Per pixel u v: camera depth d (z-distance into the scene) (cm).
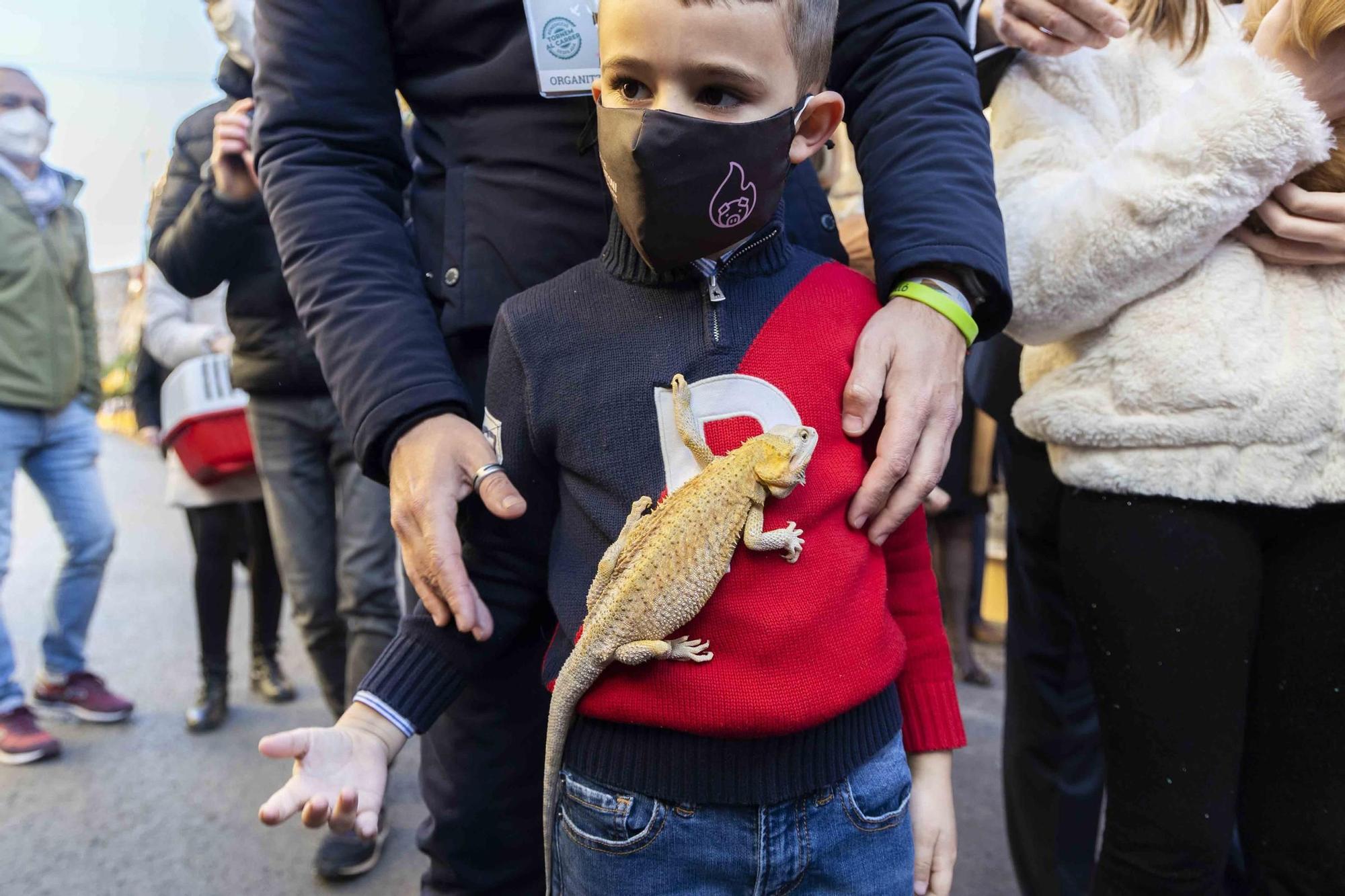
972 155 145
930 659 143
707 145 111
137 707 433
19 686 384
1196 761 154
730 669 114
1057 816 225
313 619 320
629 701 117
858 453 127
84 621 418
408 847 313
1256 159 141
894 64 156
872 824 125
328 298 146
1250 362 149
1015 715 232
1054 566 217
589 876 124
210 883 289
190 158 298
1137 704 159
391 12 158
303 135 155
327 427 304
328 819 111
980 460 430
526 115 152
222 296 417
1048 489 210
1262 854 166
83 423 413
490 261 154
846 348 129
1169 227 149
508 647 143
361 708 128
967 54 161
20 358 375
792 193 162
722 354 123
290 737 113
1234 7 190
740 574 115
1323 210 145
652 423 122
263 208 275
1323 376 147
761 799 116
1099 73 176
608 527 123
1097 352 166
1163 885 157
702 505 112
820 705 114
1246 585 156
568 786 127
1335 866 155
